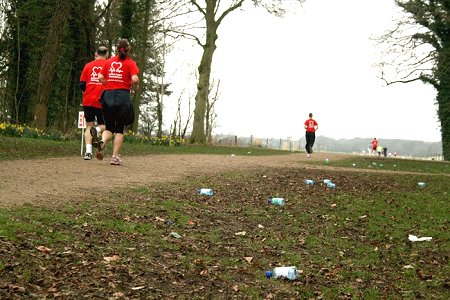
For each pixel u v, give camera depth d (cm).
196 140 3603
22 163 1061
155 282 458
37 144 1667
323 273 551
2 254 458
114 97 1111
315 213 878
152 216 698
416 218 902
